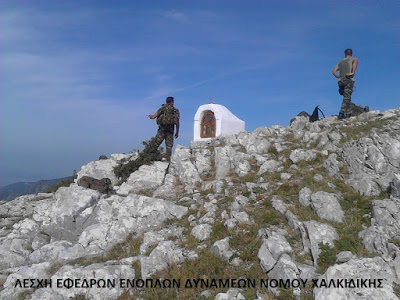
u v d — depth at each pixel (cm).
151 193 1672
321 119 2092
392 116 1775
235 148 1783
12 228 1605
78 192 1538
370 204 1153
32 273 1167
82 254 1295
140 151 2200
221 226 1198
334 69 2044
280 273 918
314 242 1000
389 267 877
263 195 1338
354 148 1426
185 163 1733
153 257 1102
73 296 1030
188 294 951
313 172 1430
